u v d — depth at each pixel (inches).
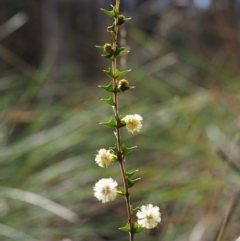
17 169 37.0
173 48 55.3
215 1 47.1
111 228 37.0
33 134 41.5
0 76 64.1
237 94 42.4
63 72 72.9
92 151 40.9
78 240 35.7
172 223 33.3
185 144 40.1
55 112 47.3
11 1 98.0
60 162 38.8
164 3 59.3
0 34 63.6
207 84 46.5
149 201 35.0
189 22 52.2
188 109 42.4
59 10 94.7
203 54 49.3
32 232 32.3
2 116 41.4
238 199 22.1
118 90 13.9
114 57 13.9
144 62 56.2
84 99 50.1
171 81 49.7
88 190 37.2
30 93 48.6
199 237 30.2
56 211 30.8
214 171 35.3
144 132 42.3
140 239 33.2
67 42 88.6
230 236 29.5
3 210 34.0
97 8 93.9
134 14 64.5
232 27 47.5
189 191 34.7
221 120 41.3
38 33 95.3
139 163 42.8
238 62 45.1
